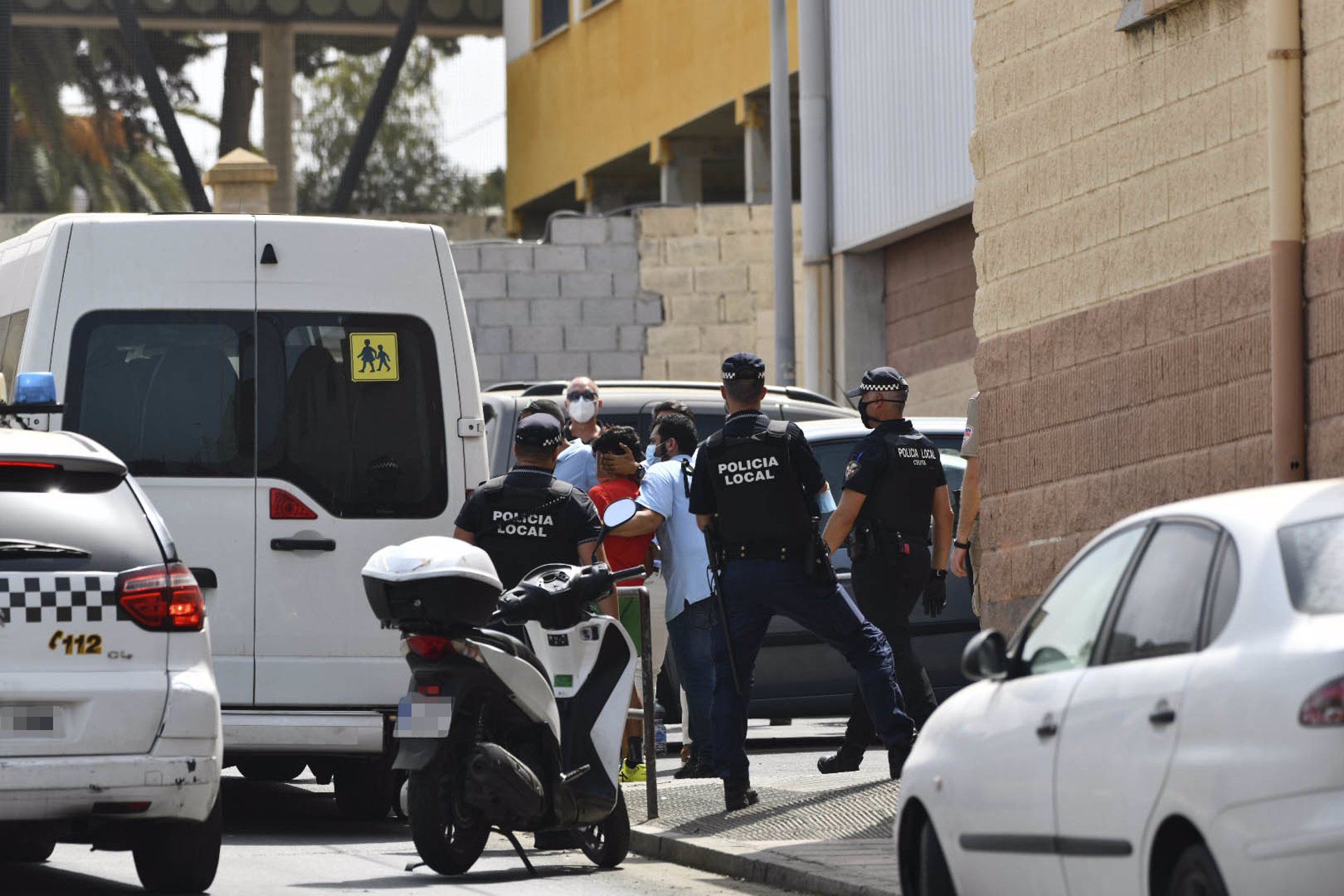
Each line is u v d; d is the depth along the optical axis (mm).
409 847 35969
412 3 124188
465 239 124312
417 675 31109
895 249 77312
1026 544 42188
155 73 121562
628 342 94812
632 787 40844
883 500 38750
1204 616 20250
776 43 74125
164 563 28469
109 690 27641
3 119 123562
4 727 27172
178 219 38000
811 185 78812
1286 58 34344
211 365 37781
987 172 43469
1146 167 38438
